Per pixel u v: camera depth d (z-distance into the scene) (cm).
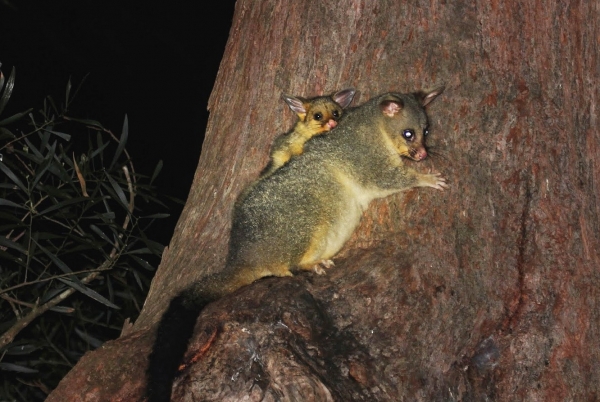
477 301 368
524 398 364
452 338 366
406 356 363
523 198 374
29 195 432
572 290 370
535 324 368
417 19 387
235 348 362
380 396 359
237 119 402
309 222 387
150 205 503
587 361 368
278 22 399
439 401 361
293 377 356
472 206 375
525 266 371
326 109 401
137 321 390
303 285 369
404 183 381
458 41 383
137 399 363
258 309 365
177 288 391
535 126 377
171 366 363
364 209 389
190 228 398
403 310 366
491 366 366
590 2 386
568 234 373
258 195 387
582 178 378
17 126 495
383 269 370
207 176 402
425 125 385
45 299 441
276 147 399
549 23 382
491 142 377
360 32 393
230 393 358
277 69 399
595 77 384
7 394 459
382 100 387
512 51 380
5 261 459
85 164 443
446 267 370
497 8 382
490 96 379
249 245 384
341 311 367
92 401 365
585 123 382
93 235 464
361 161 388
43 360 457
